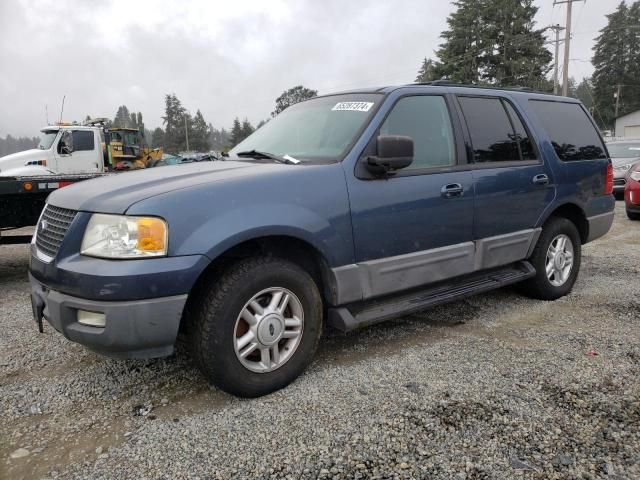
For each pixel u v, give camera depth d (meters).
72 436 2.66
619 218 10.07
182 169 3.45
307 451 2.48
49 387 3.20
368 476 2.29
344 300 3.30
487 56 48.25
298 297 3.11
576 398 2.94
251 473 2.33
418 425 2.69
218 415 2.83
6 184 5.45
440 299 3.77
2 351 3.77
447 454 2.44
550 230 4.70
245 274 2.87
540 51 47.31
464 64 48.47
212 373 2.86
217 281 2.86
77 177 5.90
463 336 3.97
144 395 3.08
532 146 4.58
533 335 3.97
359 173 3.34
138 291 2.58
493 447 2.49
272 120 4.44
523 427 2.65
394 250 3.52
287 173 3.10
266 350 3.01
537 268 4.70
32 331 4.19
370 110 3.59
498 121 4.36
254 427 2.70
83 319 2.71
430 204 3.66
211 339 2.81
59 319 2.75
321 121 3.81
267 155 3.71
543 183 4.54
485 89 4.41
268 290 2.98
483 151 4.14
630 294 5.03
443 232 3.78
